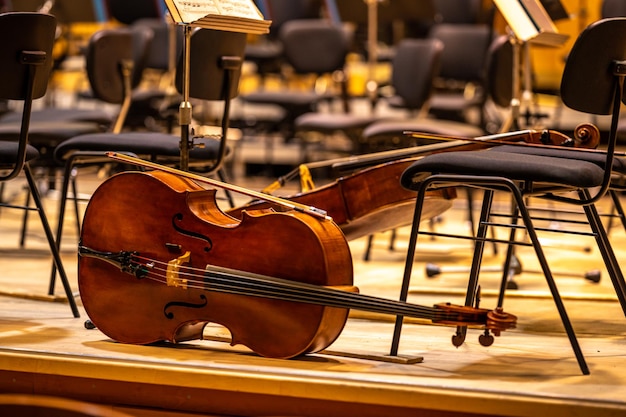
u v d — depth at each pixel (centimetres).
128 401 328
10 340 357
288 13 966
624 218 418
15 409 338
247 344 335
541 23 466
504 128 512
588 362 341
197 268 337
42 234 634
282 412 315
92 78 538
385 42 1014
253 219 331
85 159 450
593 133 382
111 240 353
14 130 509
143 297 349
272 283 324
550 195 352
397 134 633
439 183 340
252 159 963
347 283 333
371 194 403
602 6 535
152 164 358
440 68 810
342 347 357
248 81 1123
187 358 333
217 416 321
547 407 294
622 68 335
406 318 406
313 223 329
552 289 323
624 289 375
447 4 904
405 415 306
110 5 930
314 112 876
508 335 386
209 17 377
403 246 618
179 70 437
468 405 299
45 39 382
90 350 342
